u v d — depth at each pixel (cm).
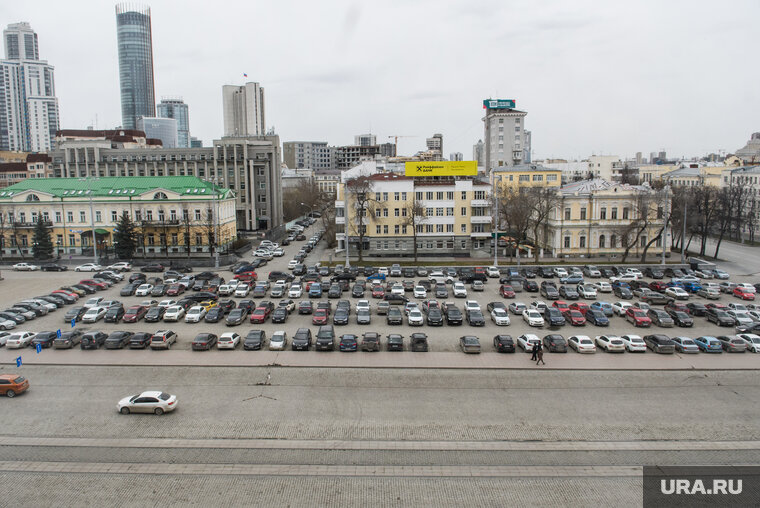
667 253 10012
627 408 3859
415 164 10094
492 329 5597
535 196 9838
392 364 4562
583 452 3306
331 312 6262
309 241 11894
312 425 3603
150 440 3406
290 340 5238
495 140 18688
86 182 10888
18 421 3641
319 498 2833
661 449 3353
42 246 9844
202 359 4697
